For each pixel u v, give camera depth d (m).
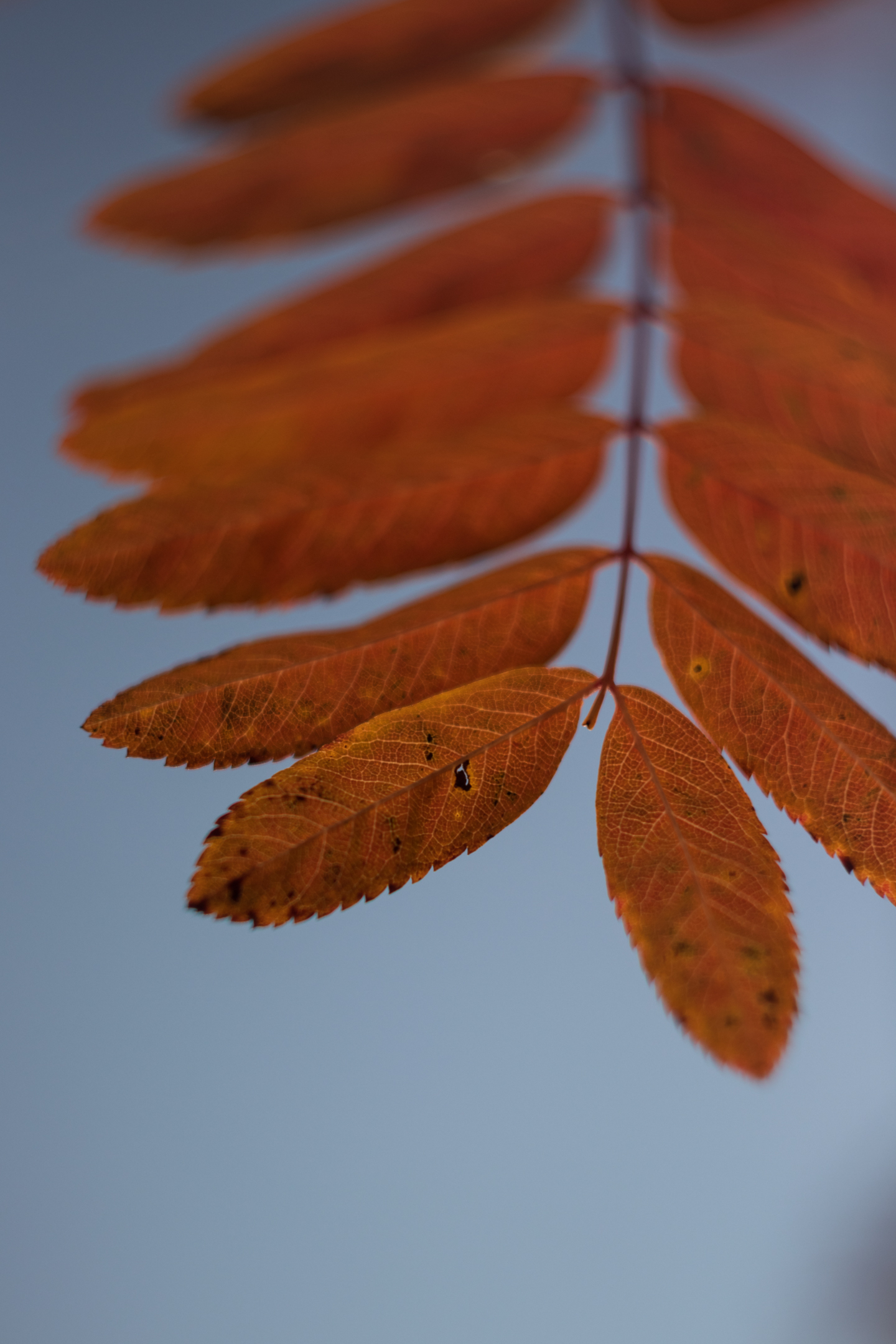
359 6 0.41
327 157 0.41
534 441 0.39
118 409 0.39
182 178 0.40
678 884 0.37
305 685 0.38
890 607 0.39
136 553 0.38
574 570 0.39
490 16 0.41
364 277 0.41
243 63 0.41
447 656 0.38
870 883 0.37
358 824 0.37
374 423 0.40
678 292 0.41
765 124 0.42
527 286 0.41
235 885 0.37
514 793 0.38
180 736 0.37
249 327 0.40
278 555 0.39
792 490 0.39
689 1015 0.37
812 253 0.41
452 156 0.41
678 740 0.38
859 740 0.38
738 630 0.39
